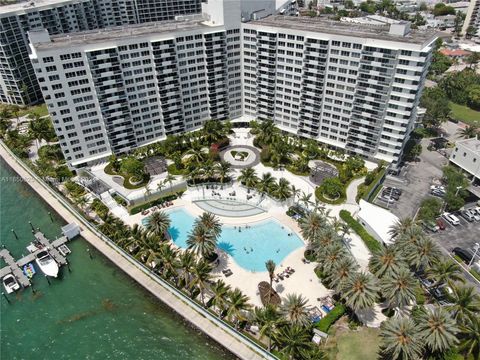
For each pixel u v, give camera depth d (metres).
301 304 72.88
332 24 138.62
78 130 126.19
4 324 86.06
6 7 190.62
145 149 138.50
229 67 150.00
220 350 78.06
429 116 153.12
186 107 147.12
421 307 76.75
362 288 74.75
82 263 100.88
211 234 91.62
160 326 83.75
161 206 118.19
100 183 127.38
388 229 100.94
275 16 160.00
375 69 115.94
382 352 71.88
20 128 171.12
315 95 134.38
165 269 89.44
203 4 147.12
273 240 103.94
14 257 103.88
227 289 78.94
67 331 84.00
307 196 110.25
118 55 121.31
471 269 91.31
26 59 187.62
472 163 121.94
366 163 134.12
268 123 143.25
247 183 120.38
